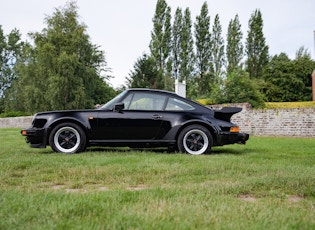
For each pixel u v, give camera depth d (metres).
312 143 10.25
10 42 57.91
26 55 43.47
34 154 6.15
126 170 4.32
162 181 3.86
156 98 6.77
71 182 3.78
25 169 4.59
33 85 39.25
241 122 18.45
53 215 2.29
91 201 2.63
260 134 17.73
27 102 38.84
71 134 6.50
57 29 38.97
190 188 3.30
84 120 6.46
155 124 6.56
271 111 17.36
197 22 51.94
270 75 45.47
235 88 21.38
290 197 3.21
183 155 5.95
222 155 6.21
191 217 2.26
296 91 44.03
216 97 21.86
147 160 5.14
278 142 10.73
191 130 6.55
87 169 4.41
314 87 39.34
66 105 37.03
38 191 3.14
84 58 40.62
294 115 16.58
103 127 6.47
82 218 2.24
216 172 4.43
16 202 2.63
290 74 43.88
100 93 46.62
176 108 6.73
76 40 38.34
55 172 4.37
